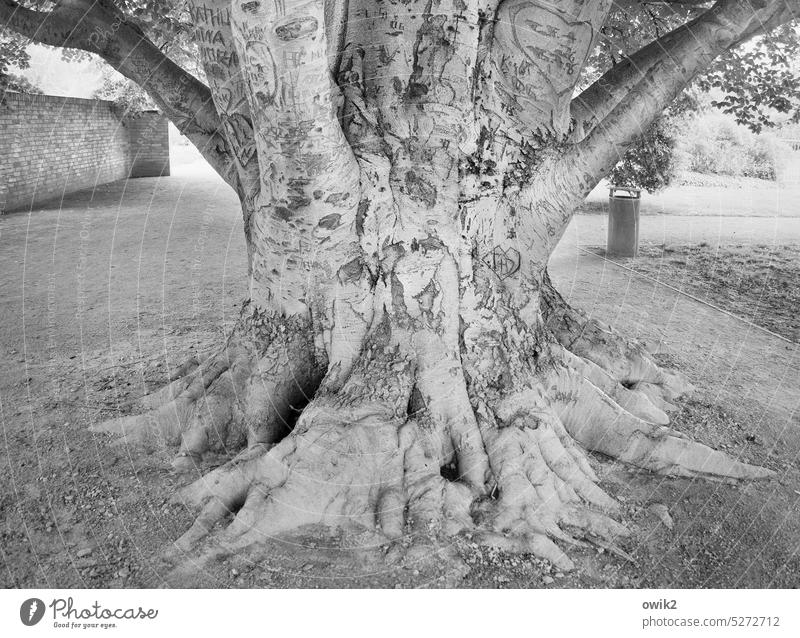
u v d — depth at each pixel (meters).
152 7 6.45
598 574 2.61
